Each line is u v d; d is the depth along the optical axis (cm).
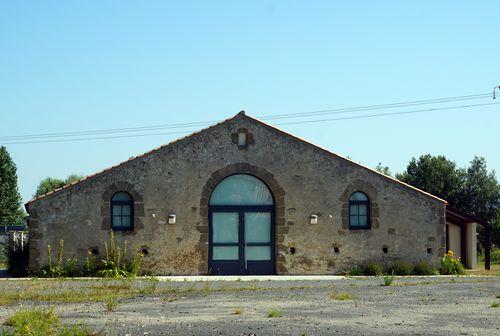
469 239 3369
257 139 2756
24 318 1432
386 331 1370
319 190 2770
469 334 1345
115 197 2692
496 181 5716
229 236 2738
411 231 2795
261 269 2741
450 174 5572
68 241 2648
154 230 2688
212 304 1739
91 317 1532
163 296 1914
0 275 2736
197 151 2731
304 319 1506
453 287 2122
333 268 2753
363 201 2794
